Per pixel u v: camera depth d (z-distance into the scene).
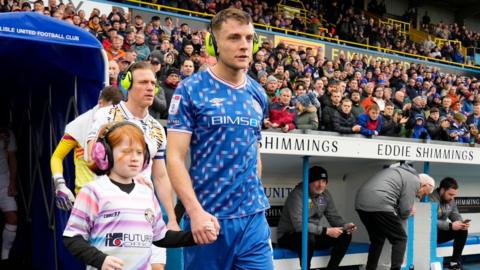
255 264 2.84
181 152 2.77
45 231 4.98
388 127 8.34
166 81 6.88
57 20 4.02
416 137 9.27
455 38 26.66
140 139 2.66
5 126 5.57
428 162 7.21
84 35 4.12
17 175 5.48
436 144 6.88
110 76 6.68
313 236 6.12
